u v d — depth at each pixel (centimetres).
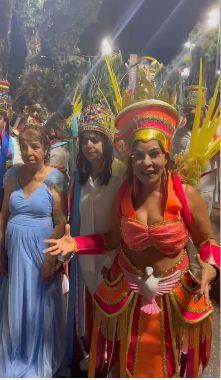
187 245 226
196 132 226
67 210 255
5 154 306
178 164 221
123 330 211
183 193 205
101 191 249
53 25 457
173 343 208
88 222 252
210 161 272
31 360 245
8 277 254
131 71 258
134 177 210
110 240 230
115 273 220
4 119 309
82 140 248
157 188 208
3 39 422
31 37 456
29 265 246
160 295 208
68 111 353
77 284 265
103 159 247
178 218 204
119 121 210
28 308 245
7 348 248
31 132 245
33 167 249
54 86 393
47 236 248
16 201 248
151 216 206
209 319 216
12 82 419
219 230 240
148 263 211
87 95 308
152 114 199
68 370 263
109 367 223
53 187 249
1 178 301
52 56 442
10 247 248
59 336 256
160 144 199
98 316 222
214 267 205
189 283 213
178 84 279
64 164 330
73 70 405
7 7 418
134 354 209
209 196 281
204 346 217
